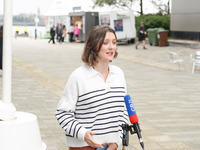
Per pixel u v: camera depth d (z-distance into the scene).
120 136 3.08
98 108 3.01
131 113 2.94
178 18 32.97
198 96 11.43
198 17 30.48
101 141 3.02
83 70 3.03
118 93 3.07
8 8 3.99
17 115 4.04
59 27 38.00
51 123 7.69
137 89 12.30
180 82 14.02
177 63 19.83
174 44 30.94
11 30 4.05
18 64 18.12
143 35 28.62
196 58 16.72
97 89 3.01
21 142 3.75
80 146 3.02
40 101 9.88
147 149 6.31
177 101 10.59
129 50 27.64
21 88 11.73
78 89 3.00
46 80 13.50
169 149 6.37
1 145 3.68
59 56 22.73
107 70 3.12
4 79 4.02
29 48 29.31
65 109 3.00
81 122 3.02
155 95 11.38
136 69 17.38
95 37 2.99
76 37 37.88
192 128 7.79
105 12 33.53
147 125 7.92
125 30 33.44
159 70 17.22
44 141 6.32
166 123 8.13
